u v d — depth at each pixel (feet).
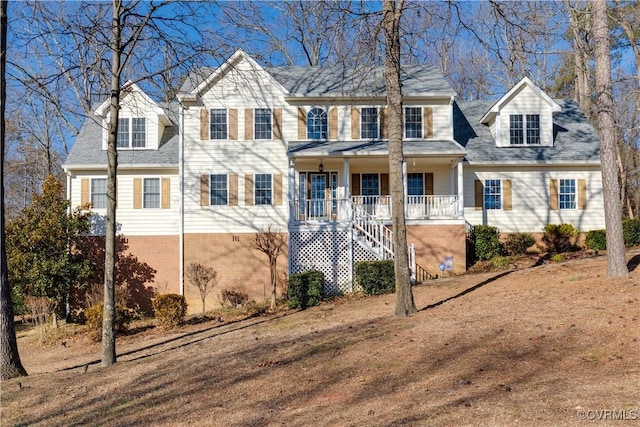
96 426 24.11
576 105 87.20
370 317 43.32
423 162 72.02
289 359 32.60
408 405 22.40
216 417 23.71
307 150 66.18
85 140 74.38
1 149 37.50
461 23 41.14
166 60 42.16
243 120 70.85
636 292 36.94
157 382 31.22
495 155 74.64
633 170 107.96
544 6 56.65
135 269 69.51
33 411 27.55
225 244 69.36
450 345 31.09
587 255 65.46
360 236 64.34
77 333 60.08
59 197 65.62
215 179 70.13
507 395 22.16
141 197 70.54
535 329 32.09
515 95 76.95
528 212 74.54
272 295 62.85
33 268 60.03
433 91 70.74
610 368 24.63
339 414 22.26
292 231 64.69
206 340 45.24
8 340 37.35
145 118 72.95
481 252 69.77
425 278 64.69
